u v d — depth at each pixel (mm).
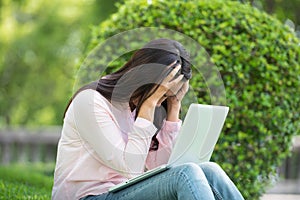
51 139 22078
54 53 32875
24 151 22156
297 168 16016
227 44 9344
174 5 9633
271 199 11609
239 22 9531
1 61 32438
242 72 9289
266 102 9281
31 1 32031
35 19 32438
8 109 34562
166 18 9531
